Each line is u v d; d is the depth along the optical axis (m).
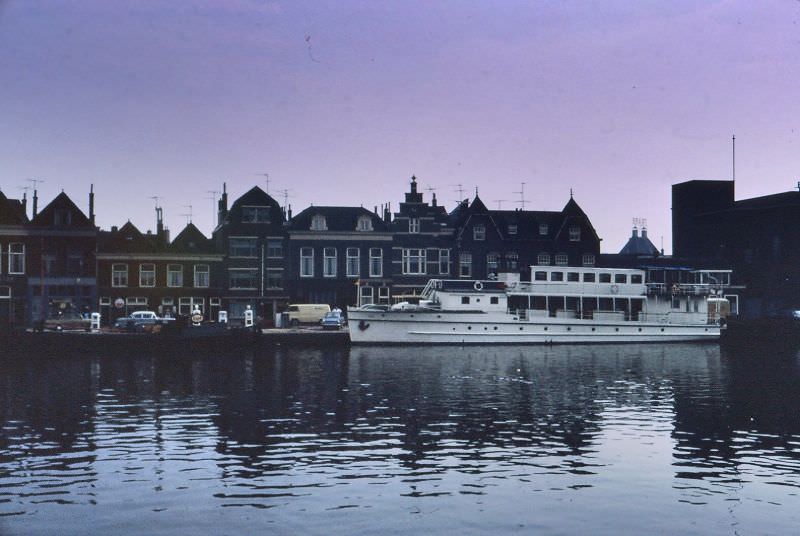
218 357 53.34
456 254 81.75
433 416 29.48
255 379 40.66
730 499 19.08
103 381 39.84
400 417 29.25
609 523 17.44
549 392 36.00
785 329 65.94
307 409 30.98
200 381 39.75
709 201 97.81
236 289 77.50
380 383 38.94
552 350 59.47
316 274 78.81
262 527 17.09
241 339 56.16
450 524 17.33
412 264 81.31
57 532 16.86
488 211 83.12
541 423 28.12
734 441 25.19
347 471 21.34
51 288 72.62
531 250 83.56
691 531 17.02
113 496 19.19
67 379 40.69
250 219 77.94
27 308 72.06
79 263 73.31
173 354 54.72
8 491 19.58
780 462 22.44
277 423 28.02
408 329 62.16
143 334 54.72
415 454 23.30
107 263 74.44
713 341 67.75
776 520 17.64
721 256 92.25
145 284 75.12
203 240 78.31
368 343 61.78
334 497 19.11
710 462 22.44
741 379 41.50
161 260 75.44
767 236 85.81
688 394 35.59
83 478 20.69
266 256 78.00
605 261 87.31
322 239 78.81
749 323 67.50
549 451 23.72
